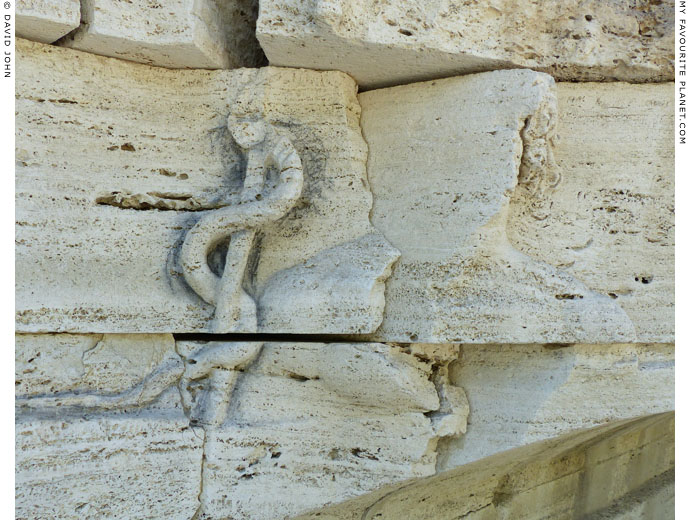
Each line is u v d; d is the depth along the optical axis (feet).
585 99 8.82
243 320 8.43
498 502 10.58
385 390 8.38
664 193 8.89
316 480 8.68
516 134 8.18
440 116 8.59
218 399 8.49
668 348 9.11
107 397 8.14
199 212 8.66
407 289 8.43
